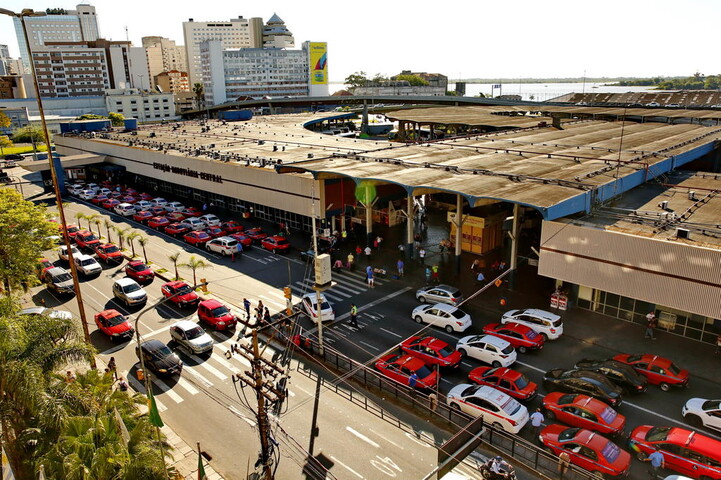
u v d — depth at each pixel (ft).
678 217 111.96
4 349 63.77
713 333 101.65
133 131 345.10
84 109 647.15
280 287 138.51
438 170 151.12
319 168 157.89
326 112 504.02
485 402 80.23
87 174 326.03
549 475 69.10
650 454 69.56
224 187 211.00
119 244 180.45
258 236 178.60
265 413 63.00
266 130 321.11
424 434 79.20
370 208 160.66
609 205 126.72
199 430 81.35
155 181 270.05
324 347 104.27
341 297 131.75
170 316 123.95
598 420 76.33
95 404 64.80
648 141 194.59
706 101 423.64
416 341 100.99
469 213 160.25
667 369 88.84
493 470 66.74
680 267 94.48
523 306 123.34
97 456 54.49
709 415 77.15
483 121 296.51
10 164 368.48
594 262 106.01
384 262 155.33
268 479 63.21
